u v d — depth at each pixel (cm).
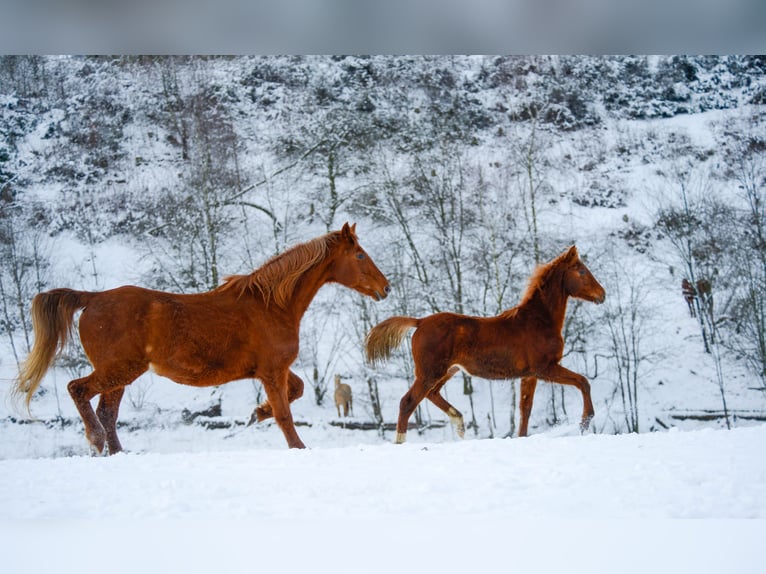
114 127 4003
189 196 2991
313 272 952
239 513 364
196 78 4178
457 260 2575
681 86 4416
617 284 2698
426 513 356
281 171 3066
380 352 1225
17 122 4003
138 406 2427
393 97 4066
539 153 3588
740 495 389
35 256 2900
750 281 2620
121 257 3222
